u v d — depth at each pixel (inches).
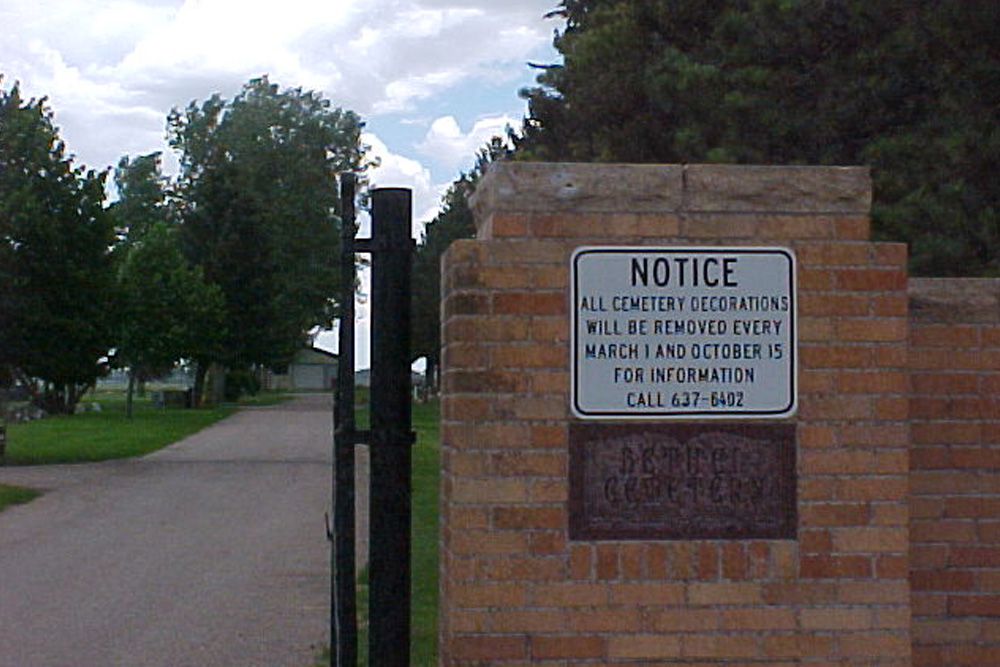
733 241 202.5
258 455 1248.2
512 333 199.5
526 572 198.4
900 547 202.2
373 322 212.1
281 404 2847.0
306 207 3083.2
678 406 200.8
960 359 232.1
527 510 198.5
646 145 767.1
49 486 926.4
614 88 765.3
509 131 1234.6
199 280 2164.1
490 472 198.4
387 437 211.3
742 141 625.9
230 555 586.2
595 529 199.3
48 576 530.6
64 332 1370.6
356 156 3198.8
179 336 1929.1
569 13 1063.0
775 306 202.7
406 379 211.9
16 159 1380.4
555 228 200.5
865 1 577.3
